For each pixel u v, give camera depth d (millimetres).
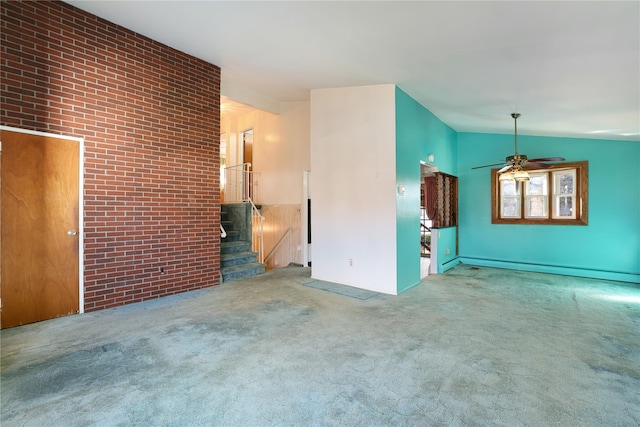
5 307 3027
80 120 3416
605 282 5289
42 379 2176
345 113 4957
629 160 5438
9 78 2980
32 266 3168
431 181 6270
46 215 3238
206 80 4555
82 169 3443
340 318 3447
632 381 2201
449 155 6617
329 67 4176
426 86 4430
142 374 2252
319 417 1808
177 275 4320
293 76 4750
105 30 3564
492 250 6715
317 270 5285
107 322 3234
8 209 3023
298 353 2600
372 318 3455
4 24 2943
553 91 3916
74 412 1832
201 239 4609
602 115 4480
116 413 1828
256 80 5074
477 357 2551
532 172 6340
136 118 3844
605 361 2492
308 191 6594
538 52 3068
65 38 3299
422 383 2168
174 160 4234
